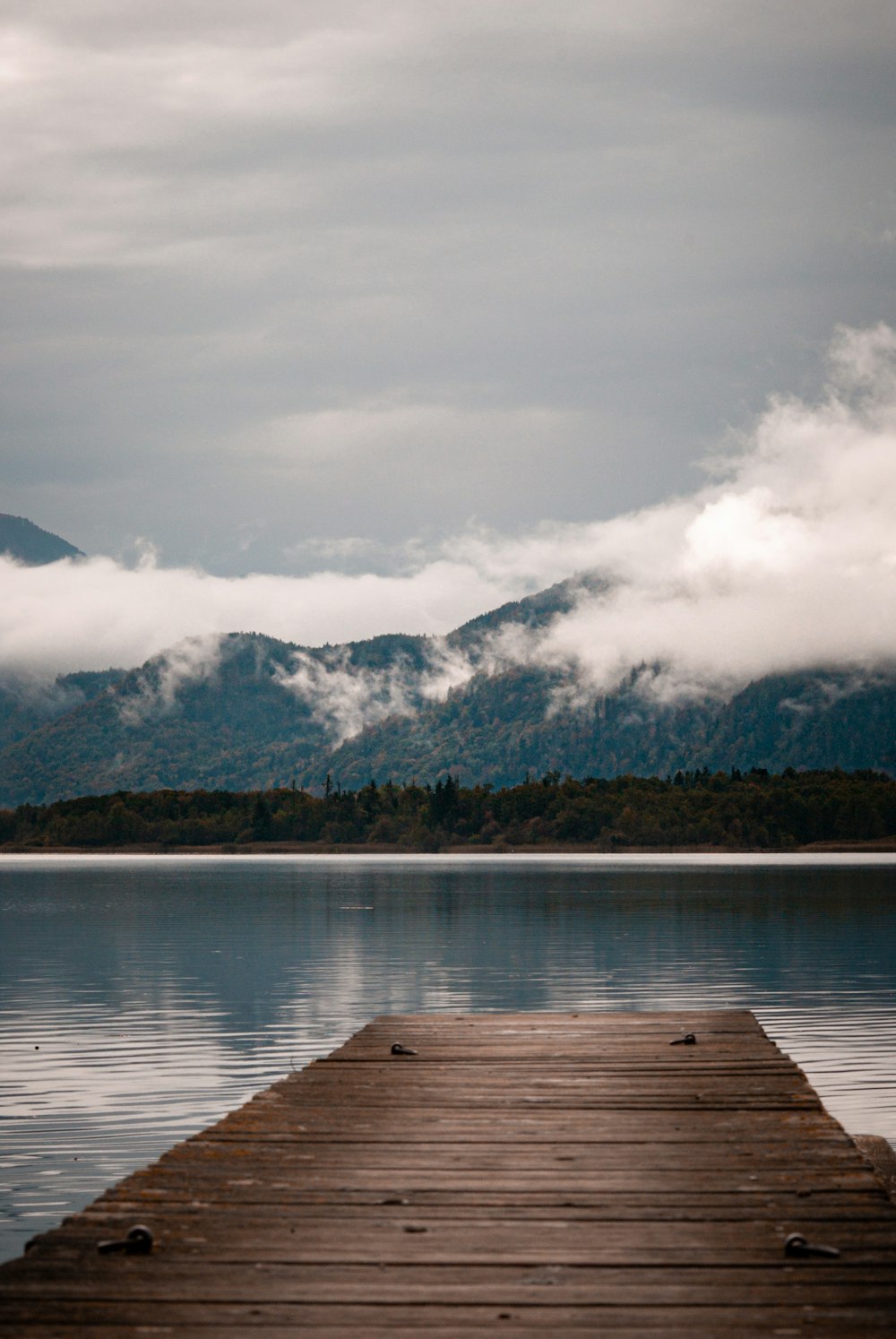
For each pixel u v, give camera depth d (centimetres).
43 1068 3250
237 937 7806
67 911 10631
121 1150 2448
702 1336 1034
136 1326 1050
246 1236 1281
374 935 7900
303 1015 4222
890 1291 1129
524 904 11419
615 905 11188
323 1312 1084
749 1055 2466
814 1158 1617
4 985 5181
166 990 4969
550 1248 1250
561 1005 4462
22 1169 2327
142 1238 1229
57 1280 1154
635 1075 2245
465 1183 1490
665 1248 1246
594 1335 1038
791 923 8762
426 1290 1135
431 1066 2350
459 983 5147
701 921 8988
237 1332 1041
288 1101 2000
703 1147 1680
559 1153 1644
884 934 7744
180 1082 3075
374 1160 1603
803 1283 1151
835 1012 4222
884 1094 2872
